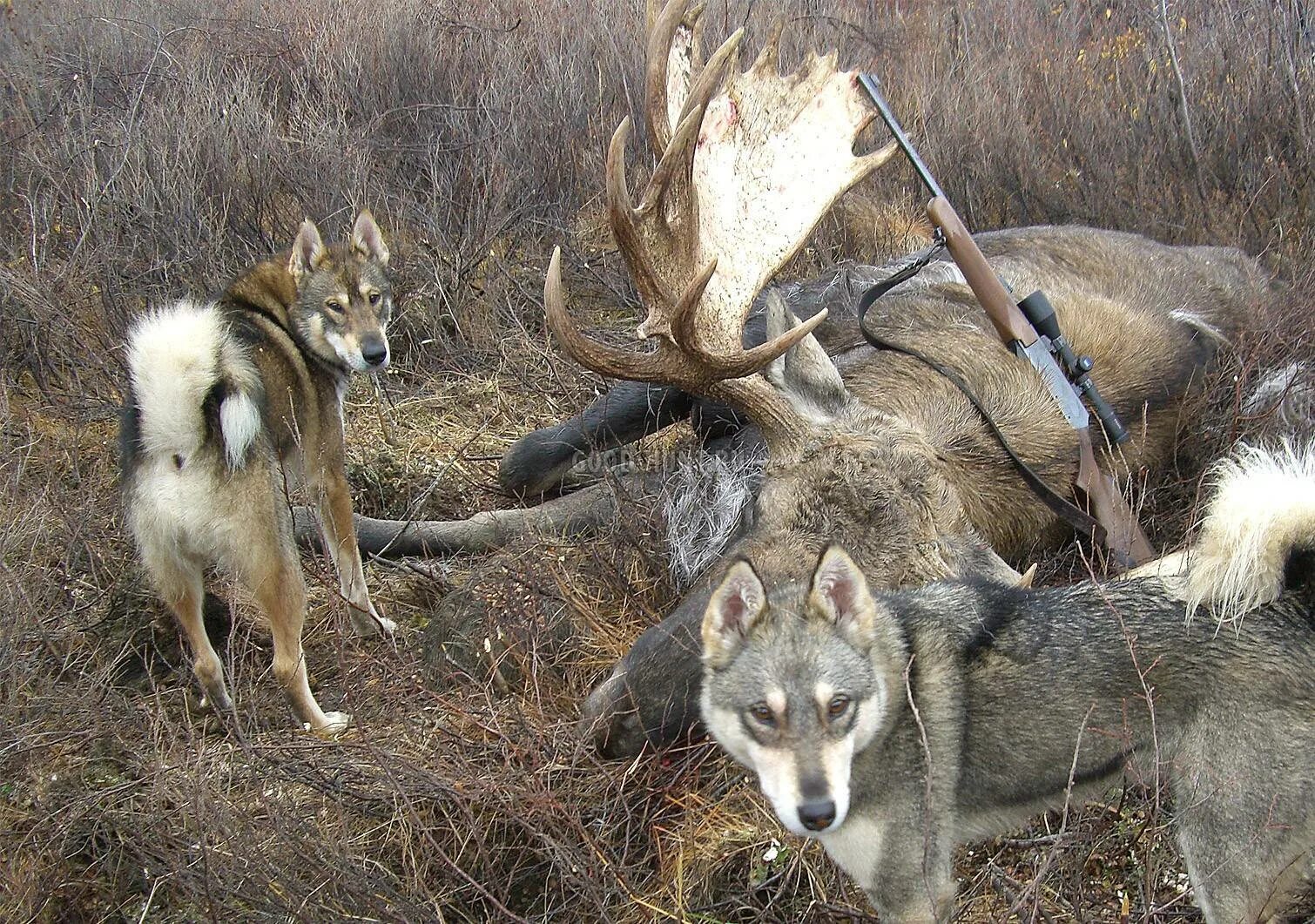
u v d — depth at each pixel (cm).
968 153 392
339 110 429
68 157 390
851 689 188
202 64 462
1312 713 182
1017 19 488
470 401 348
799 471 234
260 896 205
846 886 212
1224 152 375
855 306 304
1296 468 200
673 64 259
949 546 232
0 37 507
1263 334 292
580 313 377
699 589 228
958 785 197
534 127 425
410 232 391
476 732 231
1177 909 200
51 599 263
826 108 267
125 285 349
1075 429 266
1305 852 186
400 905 201
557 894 214
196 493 240
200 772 220
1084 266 312
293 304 282
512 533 293
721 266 247
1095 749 193
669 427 312
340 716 249
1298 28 400
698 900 212
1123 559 255
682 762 223
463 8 509
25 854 220
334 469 281
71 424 315
